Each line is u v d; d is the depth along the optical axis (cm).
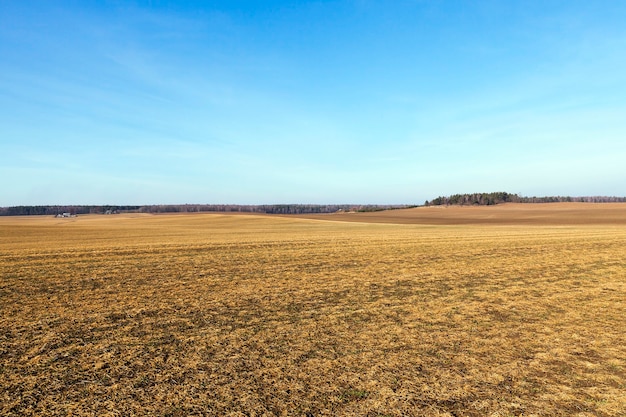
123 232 4678
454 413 493
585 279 1409
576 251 2228
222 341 777
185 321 919
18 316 964
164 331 845
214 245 2725
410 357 682
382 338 787
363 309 1016
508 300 1102
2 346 753
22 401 531
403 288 1276
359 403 519
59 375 616
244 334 820
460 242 2867
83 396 545
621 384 571
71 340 786
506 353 698
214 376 609
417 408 505
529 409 501
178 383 584
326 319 928
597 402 518
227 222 8031
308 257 2064
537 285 1308
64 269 1689
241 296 1174
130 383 586
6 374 621
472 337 788
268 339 787
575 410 498
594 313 963
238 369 636
